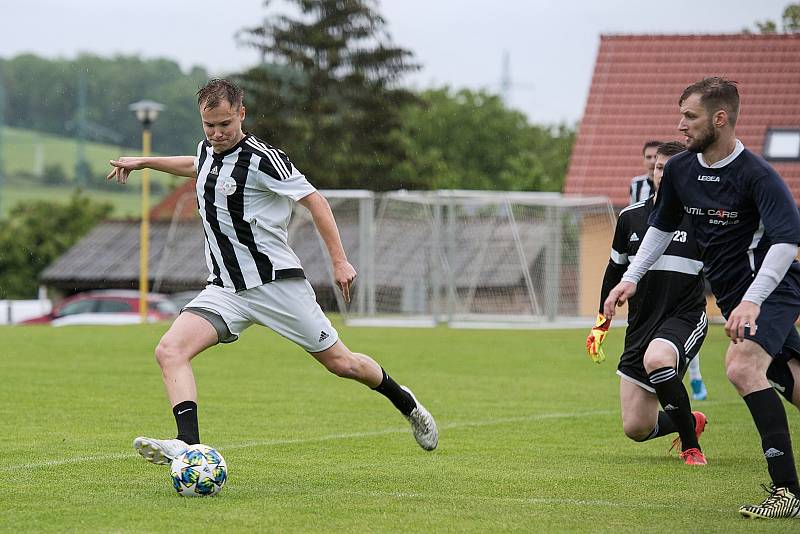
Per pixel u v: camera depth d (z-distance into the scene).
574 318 66.50
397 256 67.06
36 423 24.34
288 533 13.59
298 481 17.52
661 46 85.94
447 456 20.42
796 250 15.00
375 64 130.12
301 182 16.89
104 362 39.12
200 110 16.73
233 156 16.88
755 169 15.12
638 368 20.42
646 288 20.39
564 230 66.31
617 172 80.38
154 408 27.05
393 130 132.62
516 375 36.91
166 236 109.25
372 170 127.50
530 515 14.87
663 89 83.81
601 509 15.35
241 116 16.94
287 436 22.92
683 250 20.27
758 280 14.71
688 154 15.90
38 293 114.06
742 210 15.38
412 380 35.25
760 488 17.19
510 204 62.72
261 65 129.62
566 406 28.81
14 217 119.19
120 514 14.62
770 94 80.75
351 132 129.00
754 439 23.22
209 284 17.45
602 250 66.31
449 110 177.75
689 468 19.20
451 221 63.00
